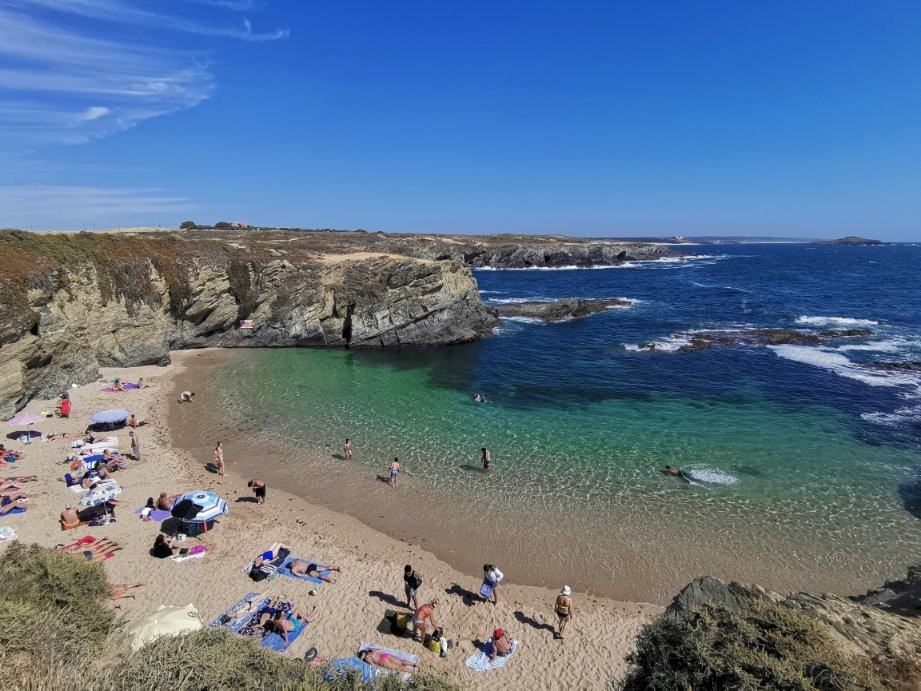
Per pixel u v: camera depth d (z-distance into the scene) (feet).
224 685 22.09
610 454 78.38
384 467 74.90
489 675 38.75
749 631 25.81
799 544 56.44
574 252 483.51
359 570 51.67
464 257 425.69
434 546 56.85
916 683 25.43
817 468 73.10
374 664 38.19
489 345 154.40
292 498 66.03
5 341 81.92
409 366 131.44
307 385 113.60
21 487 61.62
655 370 123.65
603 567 53.36
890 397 100.99
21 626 23.38
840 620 32.99
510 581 51.31
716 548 55.98
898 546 55.77
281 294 151.84
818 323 179.22
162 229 240.53
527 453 79.15
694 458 76.59
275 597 46.19
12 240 101.40
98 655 25.25
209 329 146.61
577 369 126.21
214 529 57.11
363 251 199.82
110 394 99.81
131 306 122.11
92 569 33.63
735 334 159.74
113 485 56.90
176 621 32.76
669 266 476.54
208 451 79.10
